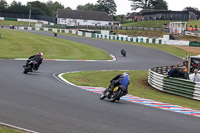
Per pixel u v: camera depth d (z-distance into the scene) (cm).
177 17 14275
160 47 7819
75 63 4453
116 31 11212
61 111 1378
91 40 9006
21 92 1797
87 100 1759
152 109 1711
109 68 4228
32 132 1014
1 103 1425
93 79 3112
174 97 2553
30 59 2869
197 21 12481
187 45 8094
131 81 3319
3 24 16600
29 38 8200
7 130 972
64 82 2514
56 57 5112
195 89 2508
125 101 1927
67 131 1072
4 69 3038
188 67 3325
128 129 1171
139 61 5459
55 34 9875
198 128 1319
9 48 6059
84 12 19925
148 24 14100
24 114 1261
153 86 3089
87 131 1093
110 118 1334
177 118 1513
